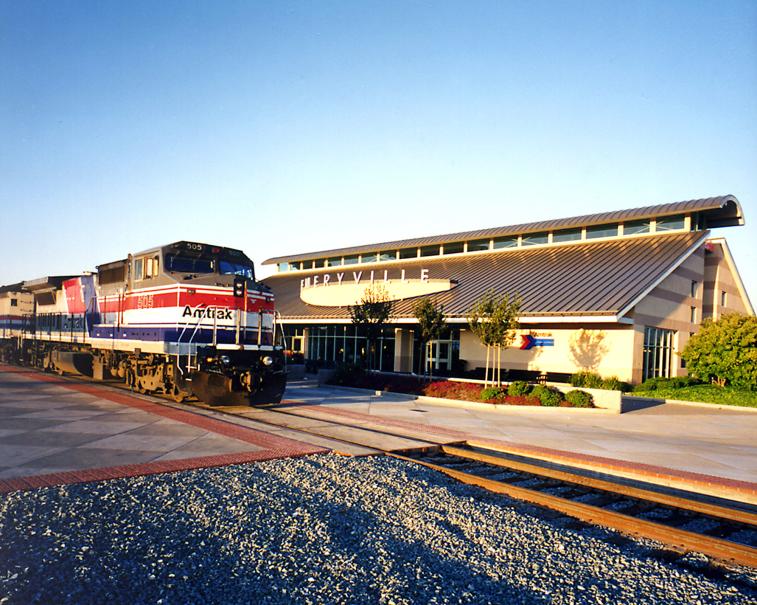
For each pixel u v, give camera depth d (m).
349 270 44.72
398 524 6.79
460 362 29.61
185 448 10.22
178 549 5.55
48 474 8.07
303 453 10.19
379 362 33.03
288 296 41.59
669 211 29.61
